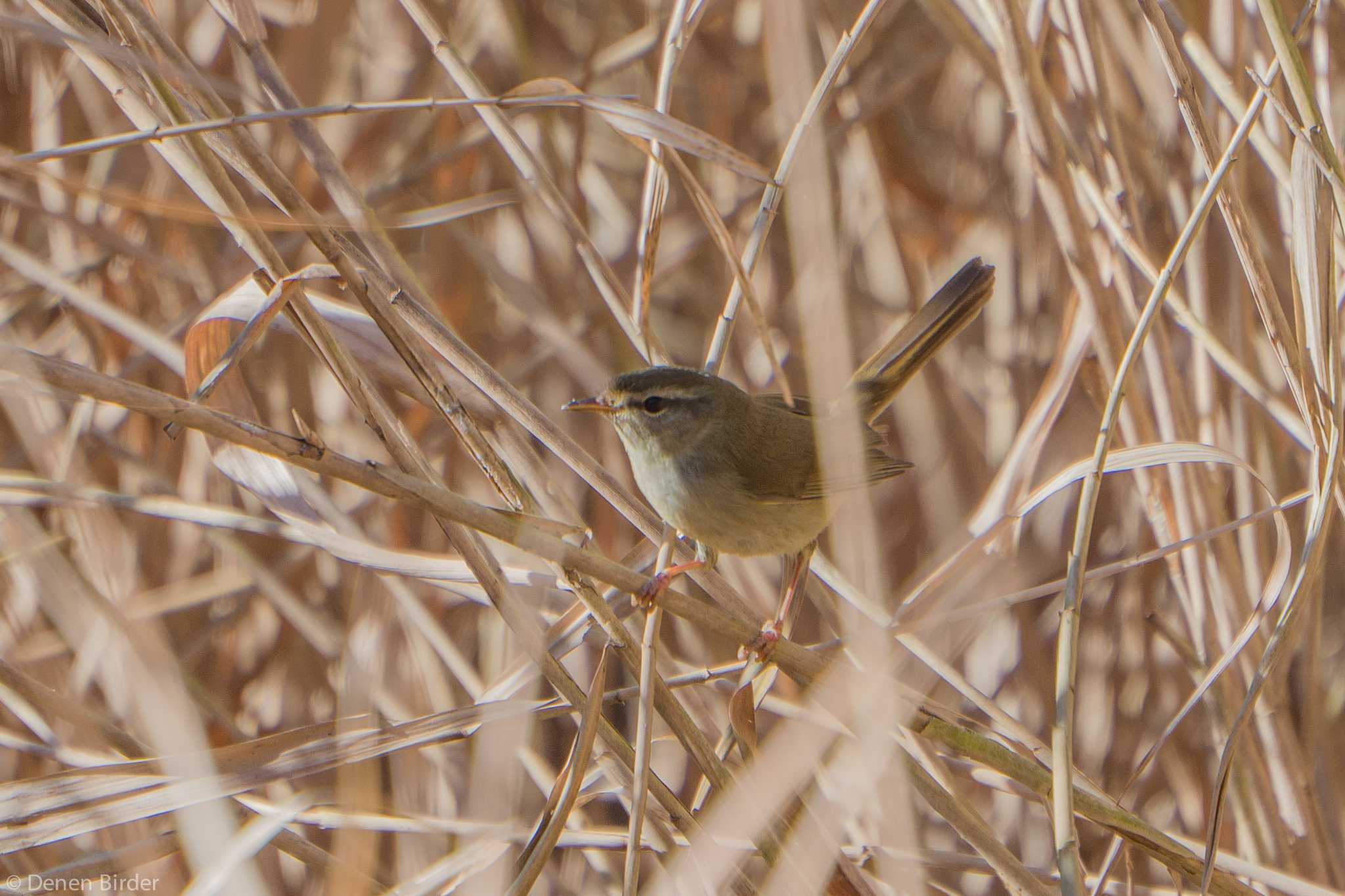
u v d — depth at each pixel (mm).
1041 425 9188
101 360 11508
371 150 13008
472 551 6988
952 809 7402
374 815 7383
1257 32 9469
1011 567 8711
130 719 8219
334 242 7020
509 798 5828
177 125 6980
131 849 7805
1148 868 11289
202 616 12172
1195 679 9367
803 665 7219
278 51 13188
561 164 12961
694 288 14414
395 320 7211
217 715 10570
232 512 8484
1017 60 8672
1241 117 8508
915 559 12094
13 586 9453
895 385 9336
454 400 7348
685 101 14031
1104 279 9328
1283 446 10680
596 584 8664
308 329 7188
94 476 11531
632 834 6426
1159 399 9242
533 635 7090
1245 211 7984
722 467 8398
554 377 12945
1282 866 9094
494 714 6812
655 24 13430
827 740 6199
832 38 12961
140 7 6941
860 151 13461
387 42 13195
